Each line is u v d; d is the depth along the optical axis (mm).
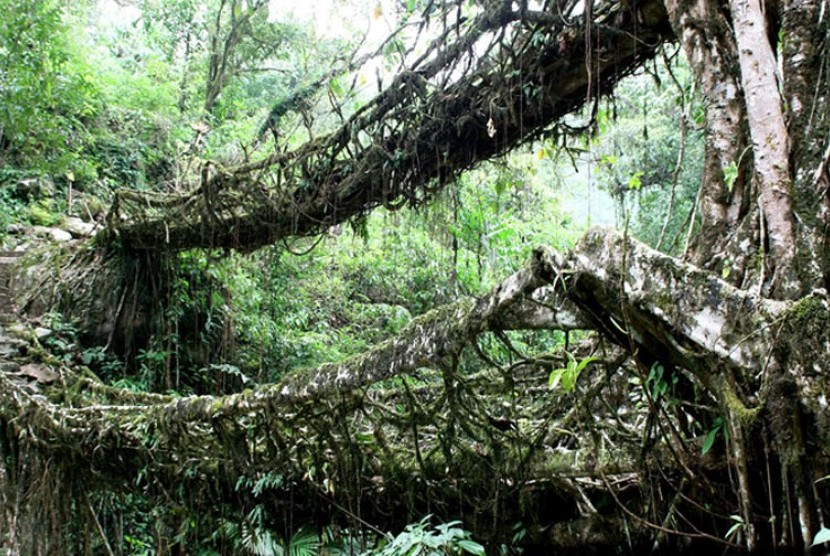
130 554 6008
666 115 7199
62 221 10578
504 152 4594
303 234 6355
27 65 7977
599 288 2135
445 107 4379
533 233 8680
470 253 8578
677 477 2365
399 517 3650
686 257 2301
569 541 2799
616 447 2584
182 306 9156
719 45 2385
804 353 1701
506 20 3844
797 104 2057
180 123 12914
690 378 2145
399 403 3994
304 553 3971
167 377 8352
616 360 2424
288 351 9422
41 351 7512
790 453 1716
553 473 2764
